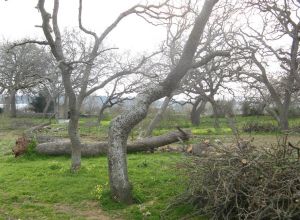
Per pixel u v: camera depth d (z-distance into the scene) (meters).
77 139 11.59
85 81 11.46
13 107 44.19
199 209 7.71
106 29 11.36
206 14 8.91
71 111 11.36
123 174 8.73
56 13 10.44
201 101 35.56
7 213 8.23
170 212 8.01
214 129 27.69
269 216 6.68
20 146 14.82
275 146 8.35
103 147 15.12
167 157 14.52
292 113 36.59
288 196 6.51
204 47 15.70
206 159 7.89
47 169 12.23
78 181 10.48
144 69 14.44
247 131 25.81
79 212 8.29
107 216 8.03
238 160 7.48
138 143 15.80
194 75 18.88
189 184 8.03
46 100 45.25
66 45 26.28
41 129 25.33
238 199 7.16
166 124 30.62
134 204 8.66
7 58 32.06
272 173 7.05
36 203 8.88
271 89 24.06
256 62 17.55
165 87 9.12
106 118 38.25
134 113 8.75
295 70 18.52
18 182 10.62
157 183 10.15
